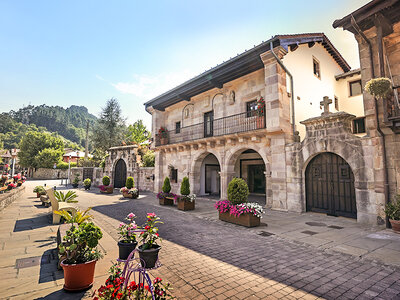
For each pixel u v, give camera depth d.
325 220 7.44
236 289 3.06
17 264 3.75
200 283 3.23
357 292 3.01
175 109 16.61
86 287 2.92
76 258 2.98
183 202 9.23
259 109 10.27
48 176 38.53
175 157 15.48
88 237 2.96
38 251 4.38
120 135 28.39
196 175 14.20
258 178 14.61
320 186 8.52
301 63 11.30
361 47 7.38
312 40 11.37
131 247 3.47
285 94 9.77
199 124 14.27
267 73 9.83
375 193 6.71
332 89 13.99
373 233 5.84
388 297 2.89
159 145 16.45
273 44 9.55
